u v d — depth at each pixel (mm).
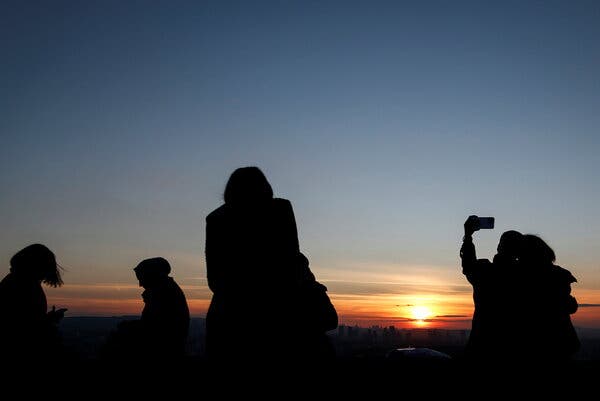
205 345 3584
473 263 6367
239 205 3682
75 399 6676
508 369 5785
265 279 3516
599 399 5586
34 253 6598
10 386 6285
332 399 3459
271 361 3373
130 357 7066
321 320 3521
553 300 5812
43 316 6586
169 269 7508
